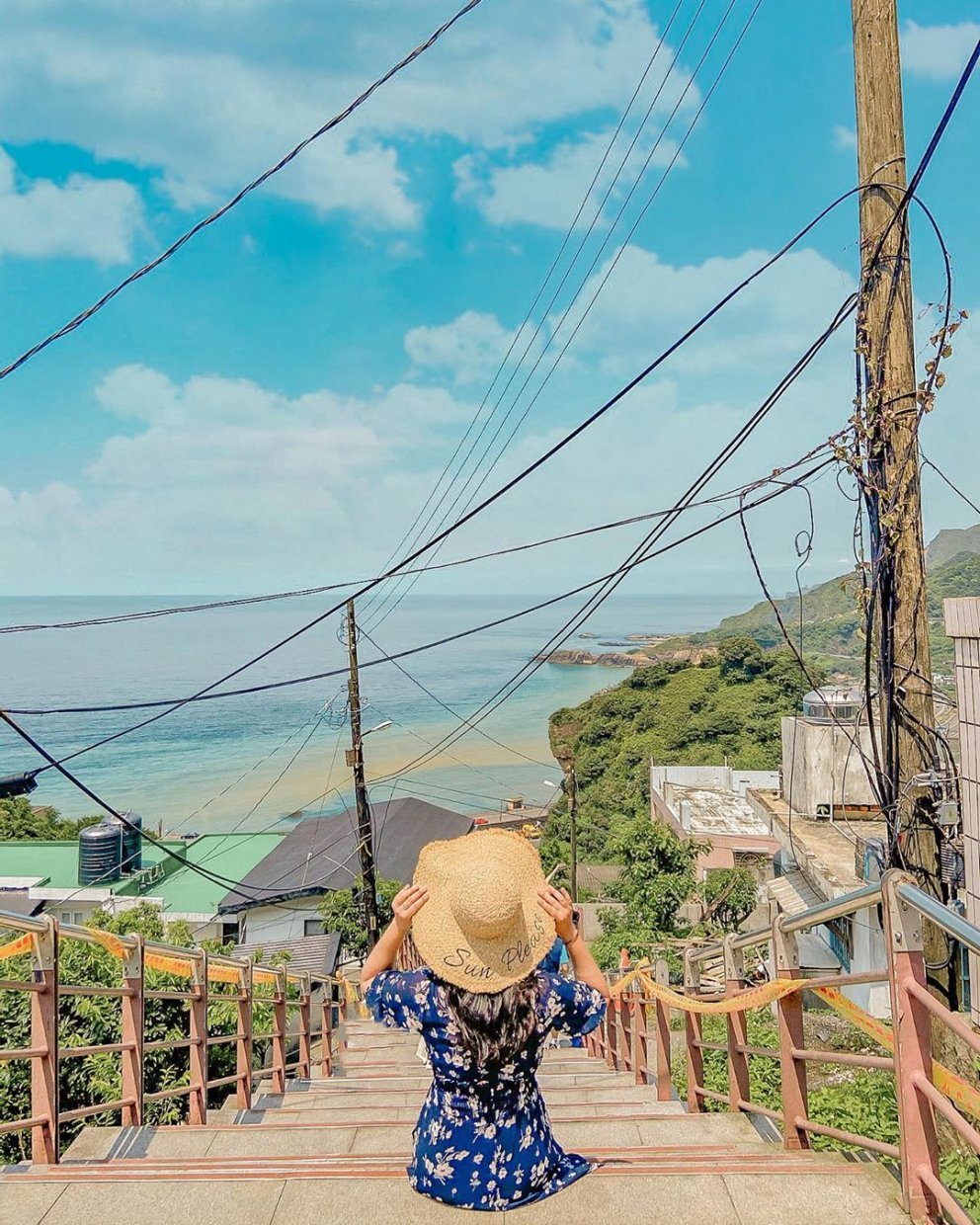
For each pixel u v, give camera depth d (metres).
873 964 13.68
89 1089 8.31
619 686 62.31
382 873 33.16
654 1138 4.68
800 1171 3.22
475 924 2.74
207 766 94.56
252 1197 3.16
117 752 102.94
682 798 33.53
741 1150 4.09
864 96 6.41
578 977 2.98
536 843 40.69
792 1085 4.05
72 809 76.62
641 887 23.36
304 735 110.00
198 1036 5.87
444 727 113.81
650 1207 2.99
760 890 25.98
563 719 63.69
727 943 5.17
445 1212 2.95
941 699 7.92
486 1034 2.79
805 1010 14.65
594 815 47.91
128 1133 4.82
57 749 105.12
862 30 6.42
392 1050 11.95
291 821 71.81
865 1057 3.42
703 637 148.50
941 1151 5.67
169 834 62.78
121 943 4.83
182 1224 3.05
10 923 3.73
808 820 18.23
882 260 6.34
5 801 53.03
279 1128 4.97
